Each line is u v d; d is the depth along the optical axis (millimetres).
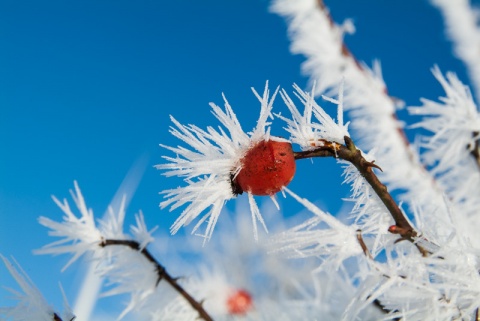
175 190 242
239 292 432
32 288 266
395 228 249
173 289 288
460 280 237
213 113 245
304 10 366
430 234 250
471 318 244
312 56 360
